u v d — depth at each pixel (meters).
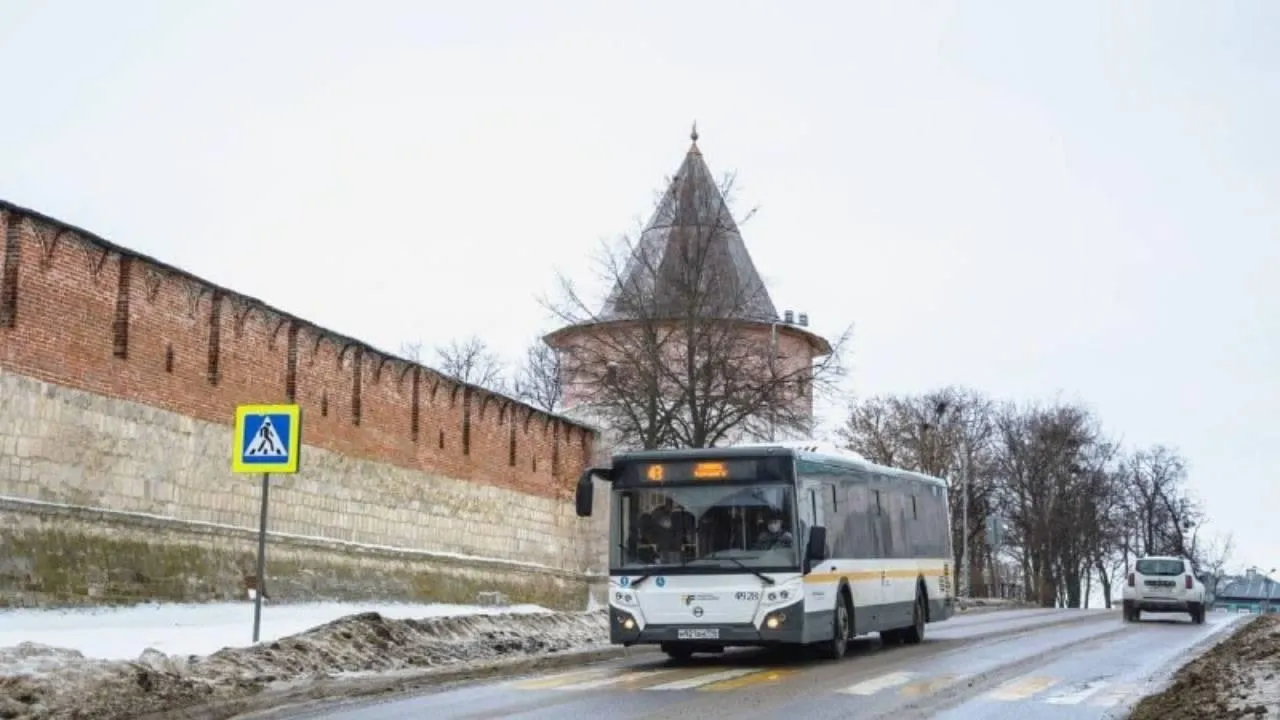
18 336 22.84
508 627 26.25
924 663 22.33
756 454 22.16
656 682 18.59
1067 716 14.83
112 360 25.23
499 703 15.80
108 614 23.83
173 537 26.50
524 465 42.22
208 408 28.06
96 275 24.88
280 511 30.45
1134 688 18.06
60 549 23.36
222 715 14.66
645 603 21.92
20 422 22.84
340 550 32.28
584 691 17.25
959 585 84.94
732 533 21.91
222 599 27.70
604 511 47.25
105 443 24.94
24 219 23.02
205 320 28.12
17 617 21.88
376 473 34.34
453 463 38.16
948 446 85.38
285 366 30.97
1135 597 42.62
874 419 87.12
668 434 42.53
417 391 36.44
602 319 44.47
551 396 81.25
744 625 21.58
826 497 23.56
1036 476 90.94
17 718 13.20
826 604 22.73
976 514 89.31
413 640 22.45
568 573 44.59
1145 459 105.38
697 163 55.47
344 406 33.16
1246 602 122.75
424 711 15.02
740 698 16.34
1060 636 31.38
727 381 42.38
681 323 43.28
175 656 16.94
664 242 47.50
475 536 39.06
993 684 18.47
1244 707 13.70
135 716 13.98
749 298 49.59
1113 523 98.38
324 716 14.58
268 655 18.42
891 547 27.05
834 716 14.52
